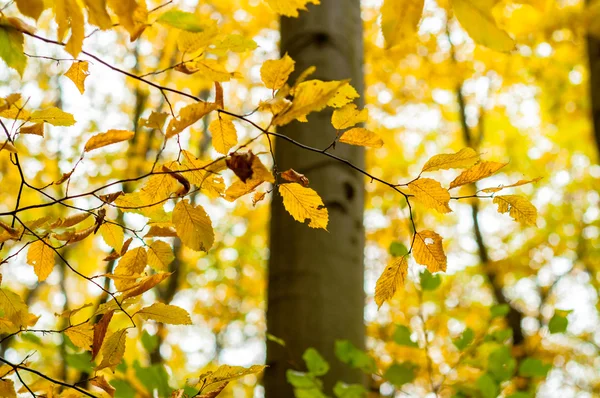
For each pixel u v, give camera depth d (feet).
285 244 8.11
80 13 5.20
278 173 5.54
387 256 30.30
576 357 24.77
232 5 19.58
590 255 31.58
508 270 28.14
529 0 5.28
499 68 23.03
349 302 7.95
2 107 5.40
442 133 34.22
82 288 22.52
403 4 5.23
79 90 5.58
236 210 31.68
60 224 5.62
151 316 5.69
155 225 5.74
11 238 5.61
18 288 24.39
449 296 30.37
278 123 5.20
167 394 6.76
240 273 33.78
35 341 6.38
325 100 5.14
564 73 21.70
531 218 5.57
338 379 7.50
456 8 5.22
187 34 5.36
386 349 11.90
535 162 32.94
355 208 8.37
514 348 14.44
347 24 9.25
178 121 5.29
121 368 6.78
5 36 5.38
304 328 7.64
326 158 8.29
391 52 20.58
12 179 16.38
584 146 28.43
